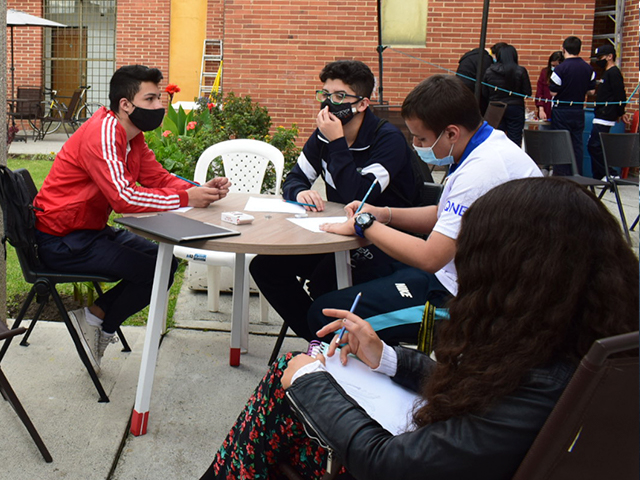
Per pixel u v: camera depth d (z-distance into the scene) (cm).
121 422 263
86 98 1528
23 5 1468
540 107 878
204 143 511
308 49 926
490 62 782
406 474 114
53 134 1477
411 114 227
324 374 138
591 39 895
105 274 274
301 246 227
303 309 314
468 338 114
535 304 107
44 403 273
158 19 1345
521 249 108
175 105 1152
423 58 904
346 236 242
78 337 272
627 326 107
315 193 304
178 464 240
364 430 125
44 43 1505
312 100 939
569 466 104
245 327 333
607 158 563
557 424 100
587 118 890
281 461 162
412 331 230
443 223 221
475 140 225
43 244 271
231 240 228
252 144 398
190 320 377
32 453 238
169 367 315
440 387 117
